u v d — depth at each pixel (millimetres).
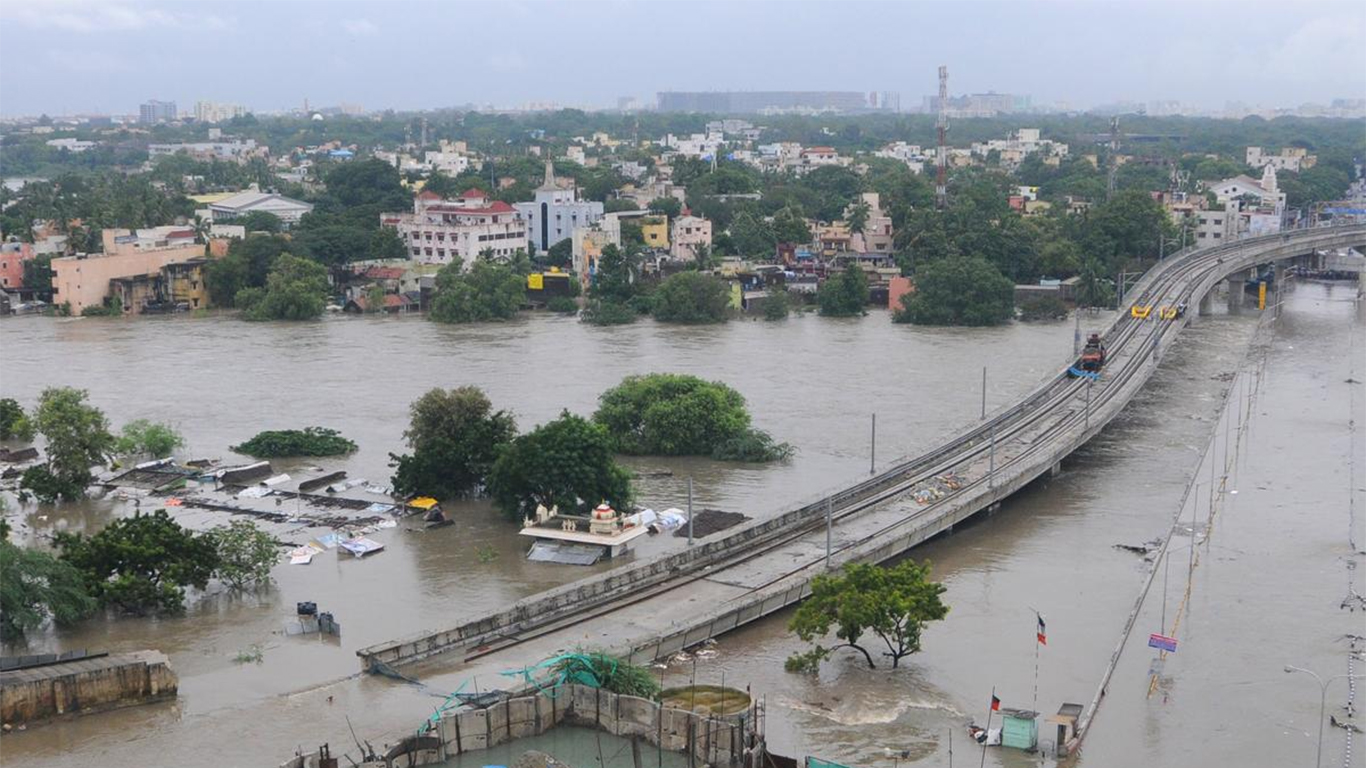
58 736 78875
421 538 118562
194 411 168125
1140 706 84500
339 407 170125
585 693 83438
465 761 78250
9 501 130625
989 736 79312
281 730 79438
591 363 199500
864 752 78250
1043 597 104500
